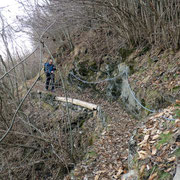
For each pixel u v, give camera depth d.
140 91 5.30
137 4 6.11
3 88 5.68
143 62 6.21
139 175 2.58
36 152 5.21
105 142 4.56
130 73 6.45
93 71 8.37
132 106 5.52
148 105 4.71
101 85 7.73
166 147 2.61
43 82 10.43
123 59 7.18
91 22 8.91
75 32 10.76
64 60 10.35
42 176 4.95
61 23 8.50
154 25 5.73
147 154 2.74
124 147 3.98
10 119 5.70
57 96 7.84
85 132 5.80
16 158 5.06
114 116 5.75
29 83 10.35
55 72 10.20
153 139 2.97
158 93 4.59
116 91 6.89
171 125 3.03
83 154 4.80
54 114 6.96
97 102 7.30
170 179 2.17
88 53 8.96
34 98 8.27
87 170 3.81
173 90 4.21
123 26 6.59
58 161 4.71
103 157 3.99
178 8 4.98
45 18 8.91
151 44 6.32
